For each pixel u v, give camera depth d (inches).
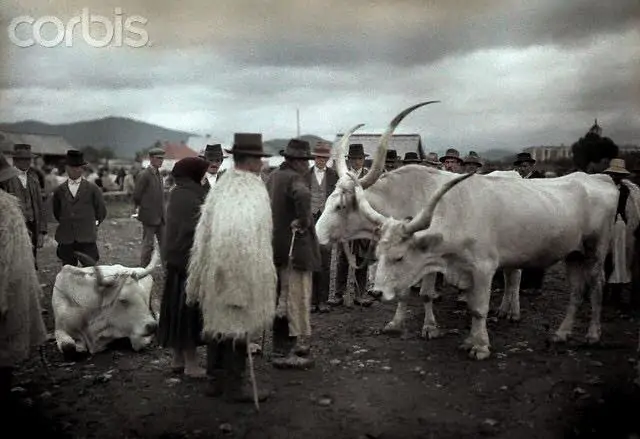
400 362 231.3
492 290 370.3
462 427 174.9
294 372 219.9
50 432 173.2
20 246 187.0
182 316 205.5
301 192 211.5
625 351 245.6
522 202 242.4
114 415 184.5
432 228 231.8
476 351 233.8
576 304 261.9
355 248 309.7
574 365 226.7
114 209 959.0
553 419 179.6
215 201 187.5
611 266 323.0
